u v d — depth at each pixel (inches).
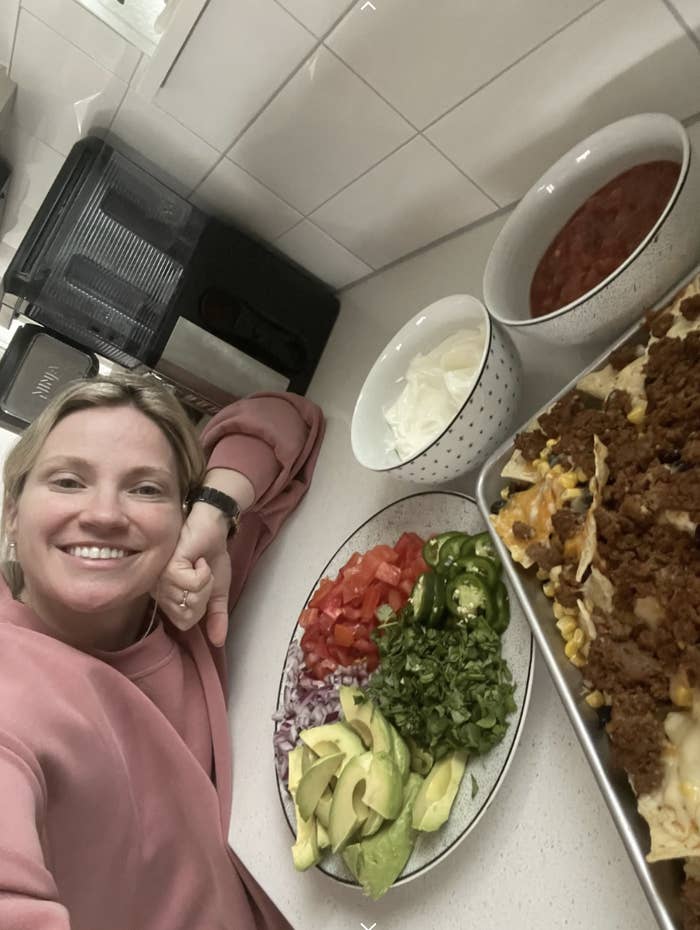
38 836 28.0
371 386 39.5
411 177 41.6
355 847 31.4
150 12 39.8
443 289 44.4
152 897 37.3
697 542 22.9
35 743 31.4
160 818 38.1
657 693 22.6
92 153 49.0
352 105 38.6
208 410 60.2
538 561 27.3
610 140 30.8
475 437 33.3
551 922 26.2
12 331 65.1
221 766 42.2
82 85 47.4
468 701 29.5
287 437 49.9
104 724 35.5
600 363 29.5
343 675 37.7
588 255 31.8
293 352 55.3
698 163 27.5
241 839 39.2
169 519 39.2
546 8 29.7
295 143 43.2
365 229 47.9
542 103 33.5
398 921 31.3
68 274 49.7
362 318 52.7
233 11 36.4
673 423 25.1
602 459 26.2
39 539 36.4
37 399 59.4
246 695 45.9
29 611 38.6
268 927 39.7
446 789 29.8
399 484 42.7
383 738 32.1
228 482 46.4
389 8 32.7
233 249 51.8
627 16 28.5
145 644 40.8
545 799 28.0
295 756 36.7
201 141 46.8
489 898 28.4
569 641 26.1
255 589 51.5
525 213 33.4
